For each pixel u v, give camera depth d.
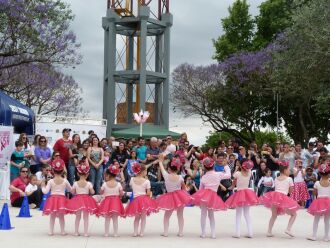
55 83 43.50
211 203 10.36
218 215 14.80
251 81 43.66
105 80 36.16
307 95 32.06
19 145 16.86
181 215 10.68
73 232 10.96
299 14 28.48
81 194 10.50
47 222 12.43
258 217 14.38
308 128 45.88
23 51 28.64
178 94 48.97
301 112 39.84
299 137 46.56
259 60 43.44
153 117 36.03
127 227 12.01
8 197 17.53
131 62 35.56
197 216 14.38
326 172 10.45
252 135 47.06
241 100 45.69
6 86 36.88
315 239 10.48
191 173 17.22
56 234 10.60
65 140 16.48
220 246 9.36
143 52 33.25
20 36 28.34
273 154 19.75
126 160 17.58
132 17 33.84
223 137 62.06
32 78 39.19
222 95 45.88
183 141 18.25
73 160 16.31
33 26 28.52
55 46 29.09
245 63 43.97
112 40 34.34
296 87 31.23
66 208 10.30
